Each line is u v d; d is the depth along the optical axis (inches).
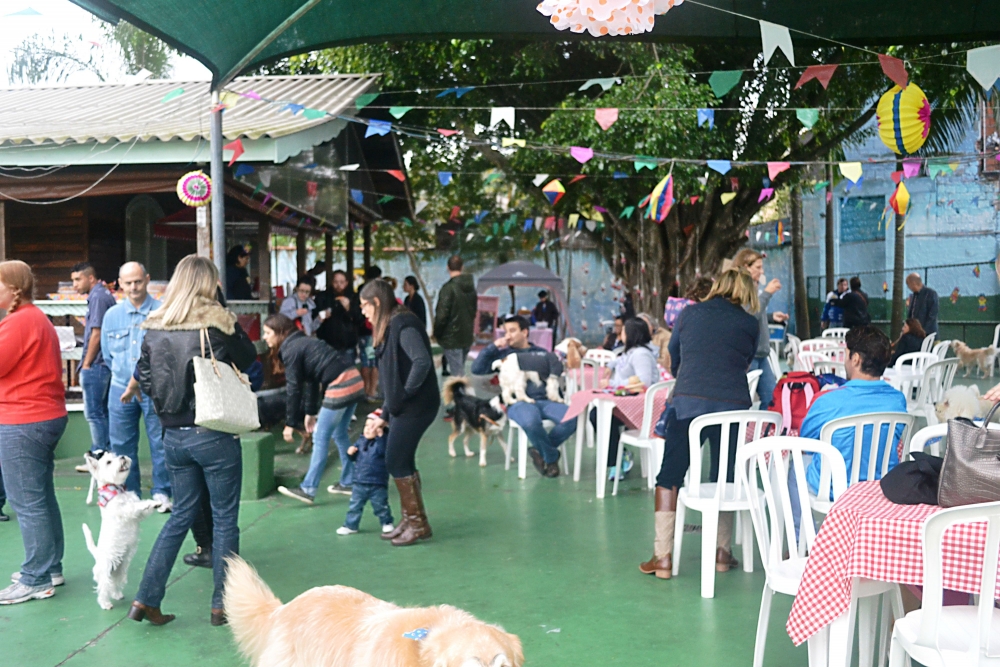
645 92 499.2
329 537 217.2
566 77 587.5
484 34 241.9
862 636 123.9
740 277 184.7
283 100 400.2
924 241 780.0
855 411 160.6
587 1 100.1
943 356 411.2
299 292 414.0
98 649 148.3
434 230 1040.2
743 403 177.2
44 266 400.5
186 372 152.0
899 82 192.1
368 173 558.3
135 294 231.5
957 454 106.5
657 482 185.0
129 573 189.6
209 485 157.1
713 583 170.7
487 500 255.8
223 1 190.4
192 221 439.5
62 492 261.9
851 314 629.9
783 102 553.0
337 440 259.4
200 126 318.7
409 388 202.2
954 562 103.6
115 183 317.1
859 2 221.5
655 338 315.6
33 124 355.3
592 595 172.9
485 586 179.0
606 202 613.6
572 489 269.1
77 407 308.2
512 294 818.2
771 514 135.0
